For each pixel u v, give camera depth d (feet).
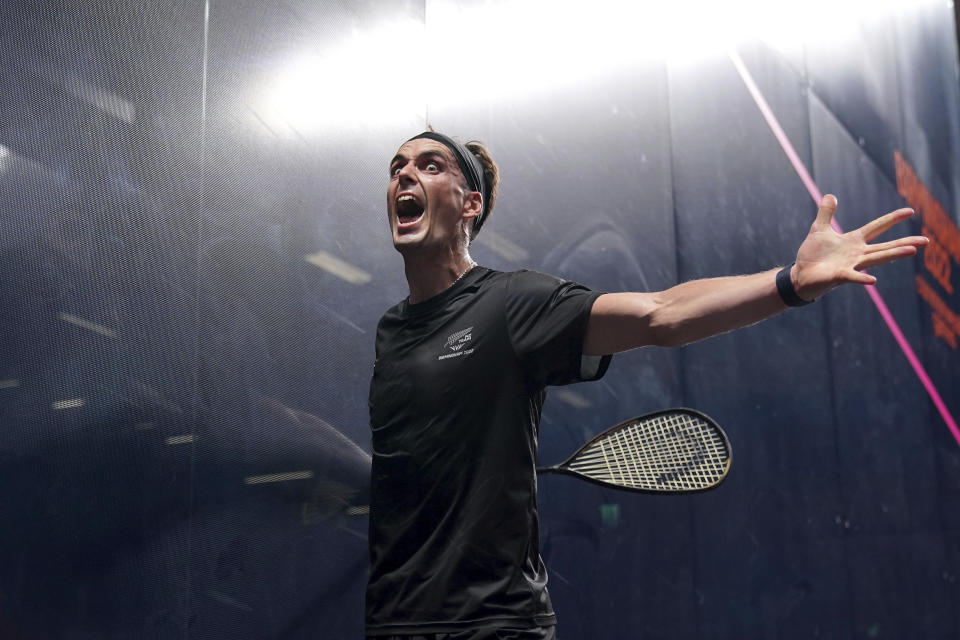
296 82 6.50
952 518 10.66
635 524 8.53
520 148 8.81
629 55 9.81
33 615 4.53
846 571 9.78
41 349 4.75
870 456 10.32
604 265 9.11
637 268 9.29
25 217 4.79
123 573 4.92
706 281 4.00
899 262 11.30
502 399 4.48
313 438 6.11
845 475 10.07
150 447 5.15
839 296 10.63
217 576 5.36
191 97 5.76
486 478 4.37
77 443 4.83
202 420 5.45
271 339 5.97
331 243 6.54
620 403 8.80
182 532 5.23
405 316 5.00
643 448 5.62
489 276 4.91
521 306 4.53
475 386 4.49
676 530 8.74
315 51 6.68
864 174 11.32
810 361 10.18
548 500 8.18
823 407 10.14
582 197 9.12
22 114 4.85
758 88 10.64
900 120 11.87
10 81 4.83
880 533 10.12
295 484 5.93
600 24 9.67
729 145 10.25
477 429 4.44
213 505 5.42
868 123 11.48
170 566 5.13
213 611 5.31
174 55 5.70
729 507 9.18
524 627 4.21
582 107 9.36
